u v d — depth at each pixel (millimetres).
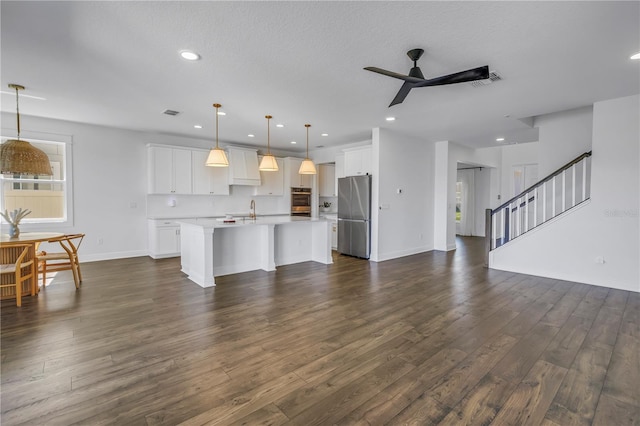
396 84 3477
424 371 2145
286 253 5555
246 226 4746
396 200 6176
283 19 2225
